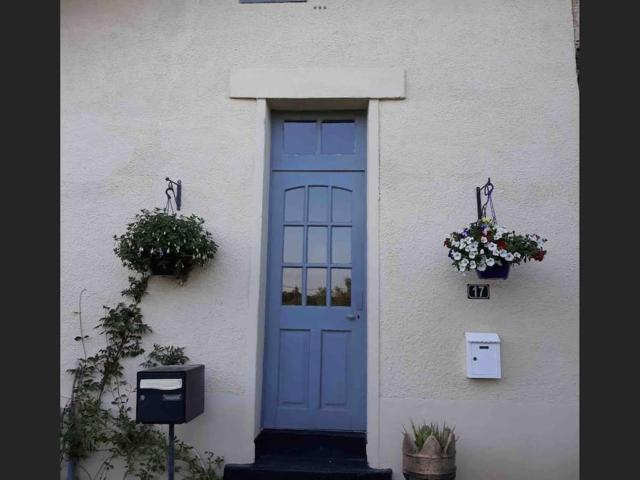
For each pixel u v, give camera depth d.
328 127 4.30
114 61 4.15
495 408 3.72
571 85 3.93
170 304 3.93
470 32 4.02
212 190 4.00
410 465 3.39
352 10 4.09
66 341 3.94
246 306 3.89
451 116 3.96
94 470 3.83
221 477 3.74
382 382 3.77
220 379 3.85
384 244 3.87
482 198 3.87
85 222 4.03
